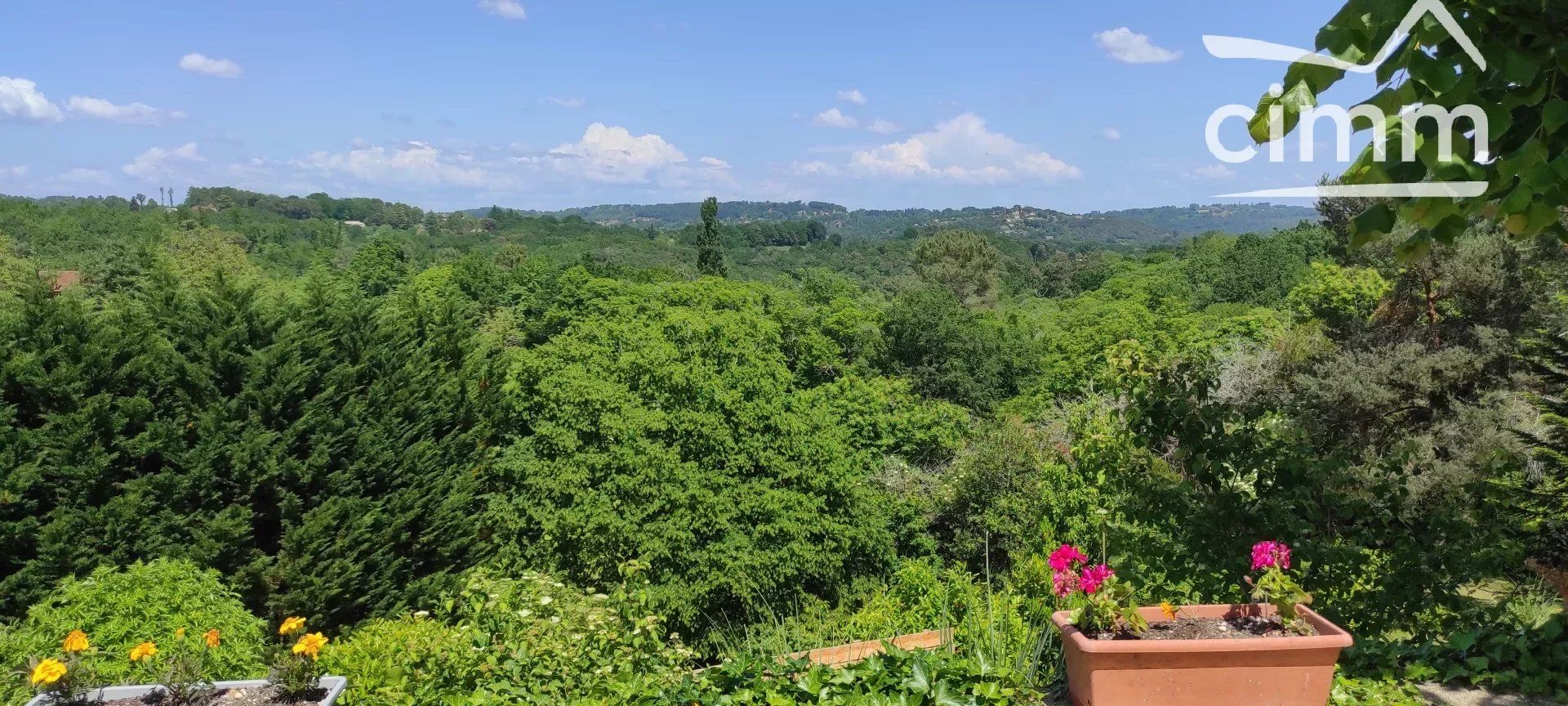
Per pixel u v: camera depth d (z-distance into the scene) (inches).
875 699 138.9
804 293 1678.2
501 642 208.8
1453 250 655.8
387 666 261.9
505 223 4544.8
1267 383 703.7
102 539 490.9
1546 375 352.2
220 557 530.0
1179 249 3132.4
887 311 1537.9
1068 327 1731.1
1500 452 264.2
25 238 1998.0
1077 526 503.2
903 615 408.5
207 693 168.2
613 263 2714.1
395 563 595.8
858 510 733.9
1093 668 134.6
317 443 588.7
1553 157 94.2
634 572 286.8
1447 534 192.9
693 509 692.7
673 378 748.0
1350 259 878.4
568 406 741.3
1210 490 205.6
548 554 684.1
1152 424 206.5
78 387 512.4
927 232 5497.1
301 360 609.0
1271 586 143.3
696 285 1406.3
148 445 526.9
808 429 756.0
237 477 550.9
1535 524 256.7
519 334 1792.6
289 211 4232.3
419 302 807.1
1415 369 592.1
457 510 663.1
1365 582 194.7
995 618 180.4
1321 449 218.7
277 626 536.1
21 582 456.4
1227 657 133.8
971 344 1422.2
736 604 707.4
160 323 582.9
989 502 722.8
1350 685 163.8
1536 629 174.2
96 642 285.0
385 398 645.3
